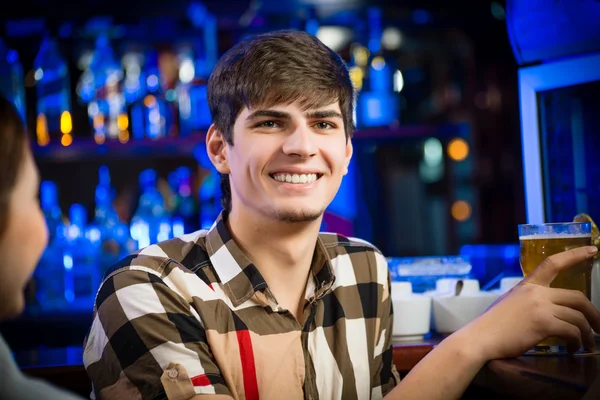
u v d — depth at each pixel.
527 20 1.57
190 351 1.12
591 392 0.83
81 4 2.48
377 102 2.74
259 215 1.20
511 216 2.70
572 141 1.53
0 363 0.68
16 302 0.78
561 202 1.55
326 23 2.73
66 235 2.58
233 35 2.76
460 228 2.93
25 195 0.76
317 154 1.19
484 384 1.10
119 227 2.66
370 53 2.79
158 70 2.71
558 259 1.12
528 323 1.08
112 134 2.64
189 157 2.88
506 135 2.70
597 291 1.22
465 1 2.60
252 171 1.19
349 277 1.36
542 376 0.93
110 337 1.15
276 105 1.17
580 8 1.47
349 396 1.27
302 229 1.21
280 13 2.64
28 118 2.64
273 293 1.25
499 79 2.70
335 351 1.28
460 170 2.92
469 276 1.68
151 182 2.77
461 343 1.11
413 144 2.96
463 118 2.78
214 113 1.28
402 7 2.62
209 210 2.76
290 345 1.21
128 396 1.12
